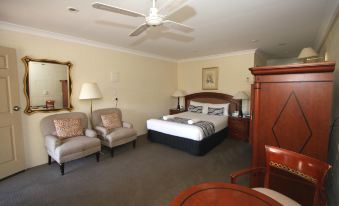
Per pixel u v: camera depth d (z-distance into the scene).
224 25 2.94
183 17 2.60
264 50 4.96
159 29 3.14
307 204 1.67
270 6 2.28
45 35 3.22
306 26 3.00
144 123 5.25
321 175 1.30
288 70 1.64
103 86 4.20
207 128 3.73
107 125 3.79
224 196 1.16
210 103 5.54
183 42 4.00
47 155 3.27
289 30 3.21
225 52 5.10
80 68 3.77
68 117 3.41
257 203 1.09
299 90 1.64
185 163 3.21
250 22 2.81
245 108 5.02
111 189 2.40
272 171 1.81
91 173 2.84
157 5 2.22
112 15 2.54
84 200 2.17
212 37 3.63
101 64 4.13
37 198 2.20
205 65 5.71
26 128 3.05
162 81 5.80
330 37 2.88
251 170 1.60
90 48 3.91
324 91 1.54
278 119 1.75
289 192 1.75
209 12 2.44
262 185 1.88
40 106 3.22
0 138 2.62
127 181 2.60
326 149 1.56
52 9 2.34
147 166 3.09
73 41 3.62
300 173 1.44
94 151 3.14
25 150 3.04
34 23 2.85
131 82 4.82
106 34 3.43
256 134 1.88
